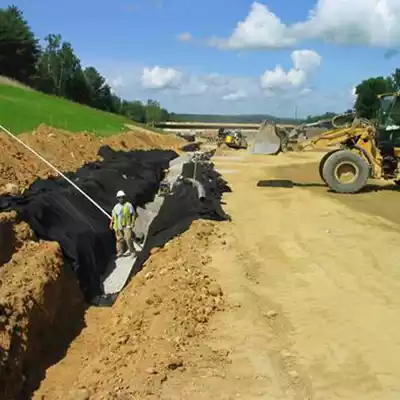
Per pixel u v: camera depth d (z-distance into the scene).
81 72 97.81
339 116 22.34
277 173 30.02
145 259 12.29
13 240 10.58
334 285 10.48
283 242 13.51
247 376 7.14
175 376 7.08
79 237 12.43
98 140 28.62
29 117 28.28
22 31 81.44
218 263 11.67
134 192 18.20
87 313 10.77
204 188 18.31
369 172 20.67
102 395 6.67
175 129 119.06
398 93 20.31
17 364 7.79
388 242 13.44
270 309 9.28
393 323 8.77
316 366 7.44
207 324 8.64
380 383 7.03
